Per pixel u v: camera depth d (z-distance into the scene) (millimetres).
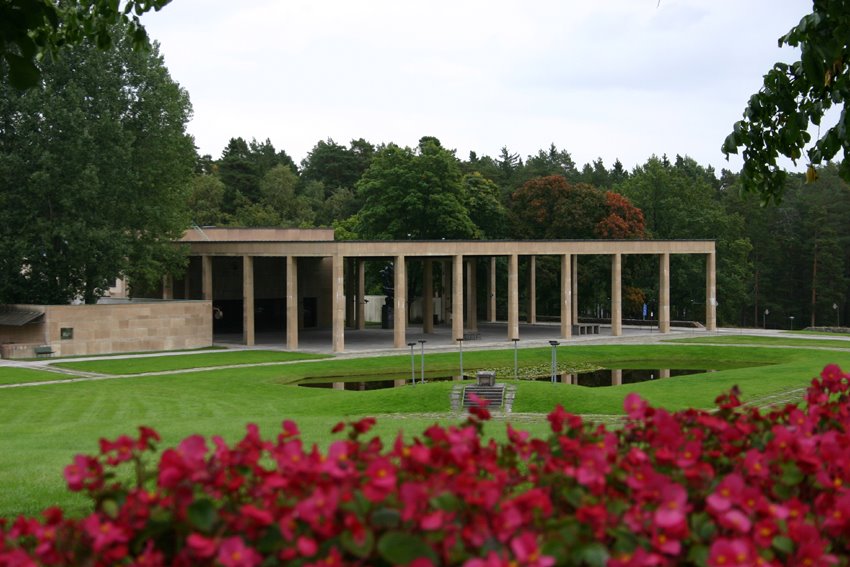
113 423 28797
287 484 5391
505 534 5082
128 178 54500
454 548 5020
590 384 49875
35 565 4855
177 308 59969
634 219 91250
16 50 9266
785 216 107188
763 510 5508
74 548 5312
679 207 96250
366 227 85562
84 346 55406
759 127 12453
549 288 93188
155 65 57594
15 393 38906
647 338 68000
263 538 5207
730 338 68312
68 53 52281
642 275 95250
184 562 5070
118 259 54688
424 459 5594
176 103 58344
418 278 93562
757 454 6238
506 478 5840
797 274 104500
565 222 89188
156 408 34719
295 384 47656
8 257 52719
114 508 5488
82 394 38812
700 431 7258
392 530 5121
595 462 5891
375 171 84875
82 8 14914
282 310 79438
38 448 21688
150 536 5363
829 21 10320
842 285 100438
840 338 68625
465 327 78812
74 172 52031
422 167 83625
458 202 85250
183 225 61125
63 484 15117
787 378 42156
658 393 37375
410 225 85438
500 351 59312
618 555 5215
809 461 6152
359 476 5523
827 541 5656
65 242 53125
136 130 56844
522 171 120812
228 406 35562
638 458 6137
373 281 102625
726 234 96750
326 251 57938
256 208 105188
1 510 12617
